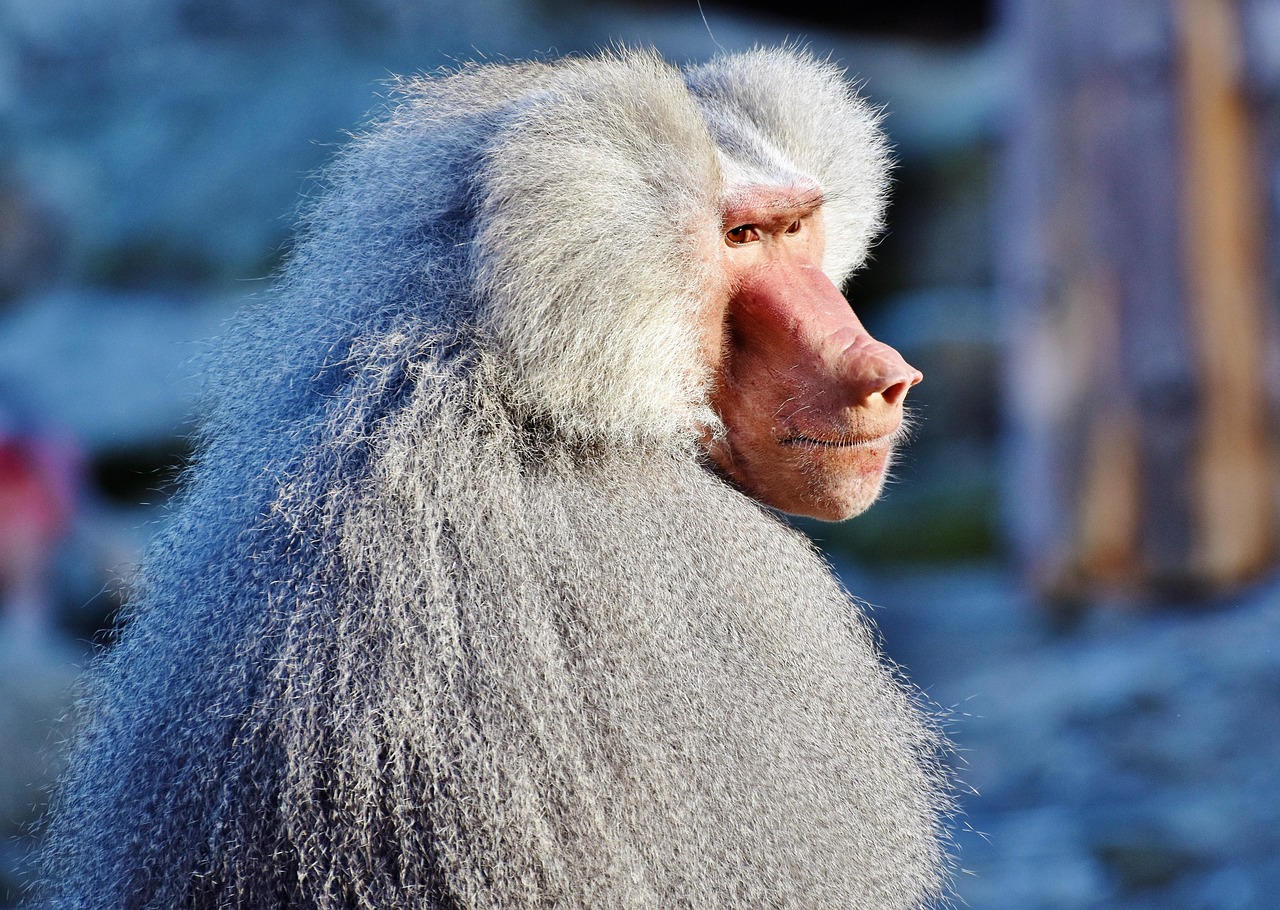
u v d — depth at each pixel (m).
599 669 4.05
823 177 4.29
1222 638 6.03
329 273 4.16
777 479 4.19
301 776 4.03
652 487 4.11
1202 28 6.59
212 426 4.20
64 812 4.19
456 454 4.06
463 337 4.10
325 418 4.09
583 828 4.02
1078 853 4.80
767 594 4.12
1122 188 6.73
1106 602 6.92
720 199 4.17
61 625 8.05
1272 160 6.70
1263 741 4.97
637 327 4.11
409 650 4.03
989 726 5.81
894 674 4.28
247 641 4.06
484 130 4.14
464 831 4.02
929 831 4.20
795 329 4.18
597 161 4.11
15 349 10.37
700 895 4.04
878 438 4.18
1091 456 6.88
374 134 4.20
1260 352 6.62
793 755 4.08
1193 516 6.62
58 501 8.12
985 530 9.75
